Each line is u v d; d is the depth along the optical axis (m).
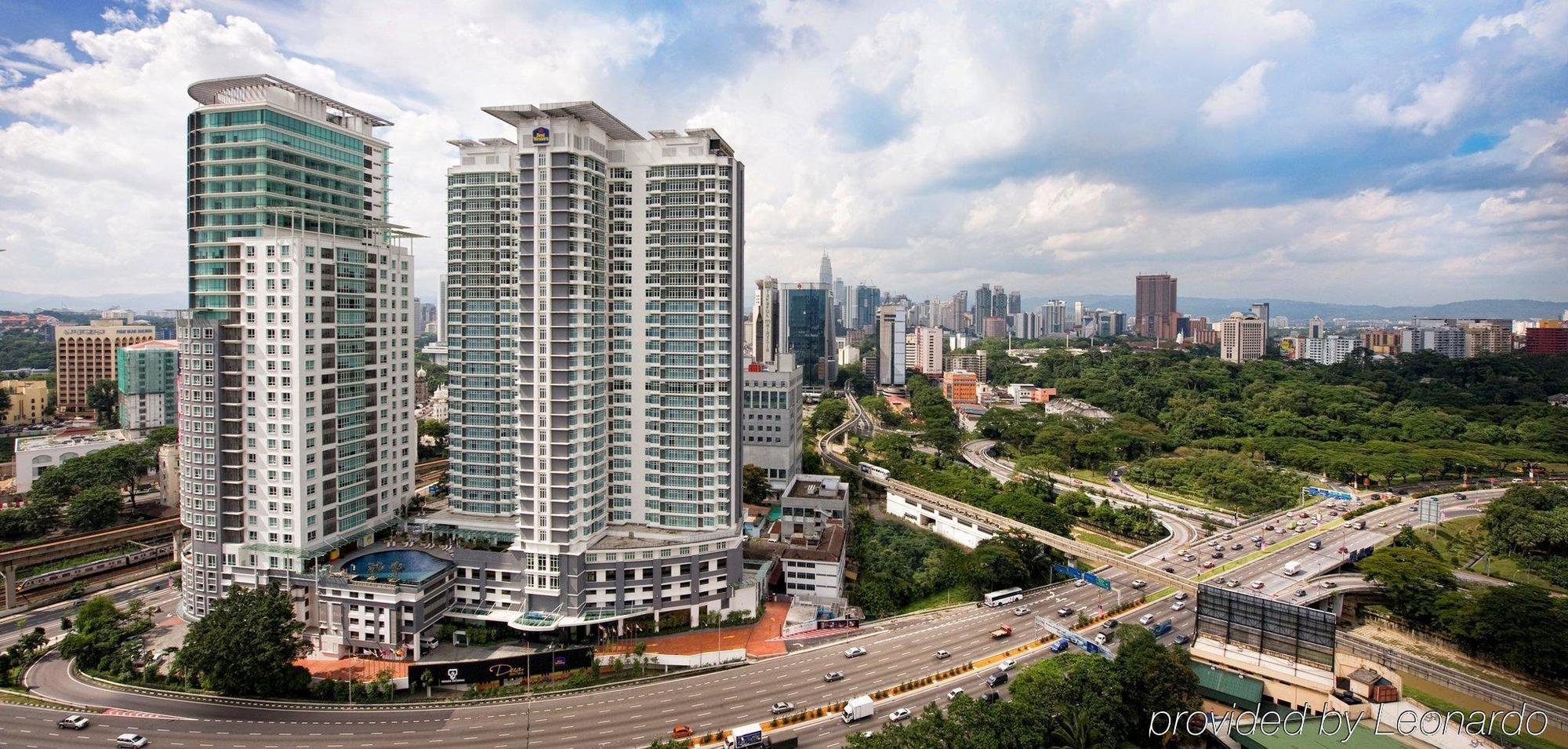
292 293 173.00
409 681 157.62
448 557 184.75
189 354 176.25
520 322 183.12
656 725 145.62
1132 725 143.75
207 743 137.75
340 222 193.62
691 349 199.50
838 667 169.50
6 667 161.62
